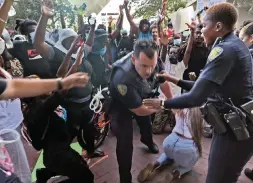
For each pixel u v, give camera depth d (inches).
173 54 142.9
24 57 85.9
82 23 80.1
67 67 68.0
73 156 73.7
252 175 100.0
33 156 116.3
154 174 103.5
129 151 91.6
